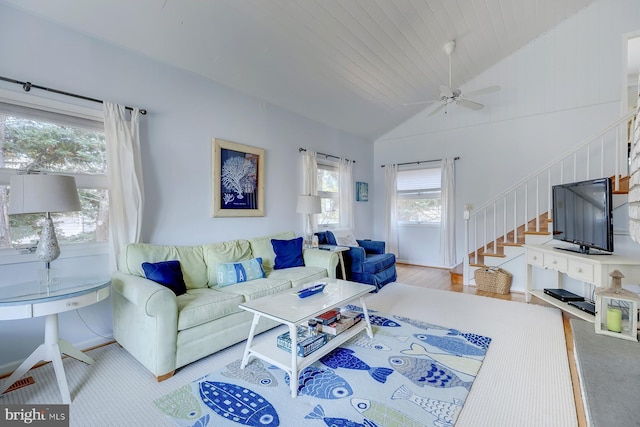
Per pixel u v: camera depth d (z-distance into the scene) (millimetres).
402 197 6254
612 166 4238
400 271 5465
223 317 2361
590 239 2887
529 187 4883
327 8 2891
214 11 2580
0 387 1906
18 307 1676
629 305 2059
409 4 3168
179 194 3139
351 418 1617
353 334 2391
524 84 4883
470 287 4316
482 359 2227
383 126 6008
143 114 2854
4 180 2164
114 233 2564
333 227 5457
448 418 1608
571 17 4500
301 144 4727
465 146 5477
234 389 1896
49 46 2311
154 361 1979
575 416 1610
